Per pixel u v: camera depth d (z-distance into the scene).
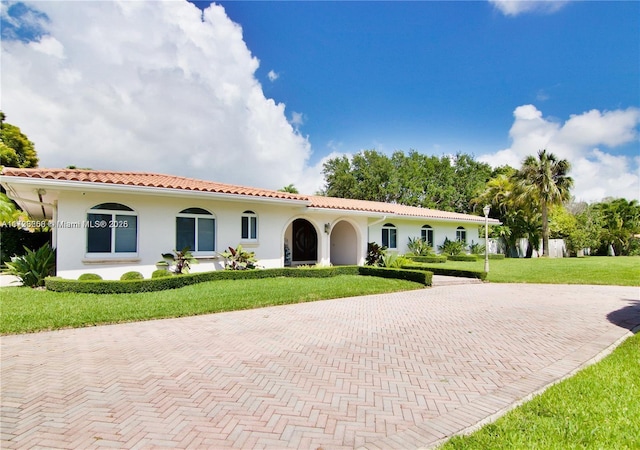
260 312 9.38
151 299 9.94
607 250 40.94
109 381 4.80
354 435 3.51
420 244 24.94
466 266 22.31
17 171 10.34
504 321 8.58
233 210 15.41
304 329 7.68
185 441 3.37
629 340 6.91
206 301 9.87
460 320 8.66
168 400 4.25
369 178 50.44
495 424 3.63
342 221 22.16
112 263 12.38
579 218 38.06
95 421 3.74
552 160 31.88
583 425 3.59
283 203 15.91
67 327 7.59
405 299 11.63
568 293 13.18
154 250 13.25
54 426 3.64
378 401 4.27
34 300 9.55
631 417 3.76
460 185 52.69
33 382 4.75
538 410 3.93
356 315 9.13
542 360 5.81
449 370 5.34
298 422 3.76
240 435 3.49
